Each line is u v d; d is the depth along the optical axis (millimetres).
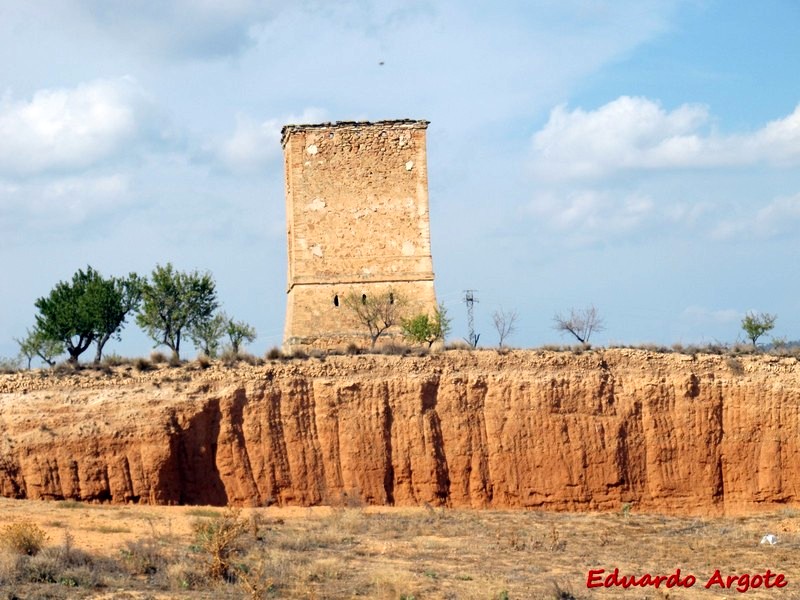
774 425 55281
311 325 65250
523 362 55469
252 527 42656
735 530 48375
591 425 54688
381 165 67250
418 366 54938
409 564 39094
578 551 43062
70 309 68062
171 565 35156
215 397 53062
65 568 34062
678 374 55875
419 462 53562
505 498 53781
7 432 51406
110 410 52062
